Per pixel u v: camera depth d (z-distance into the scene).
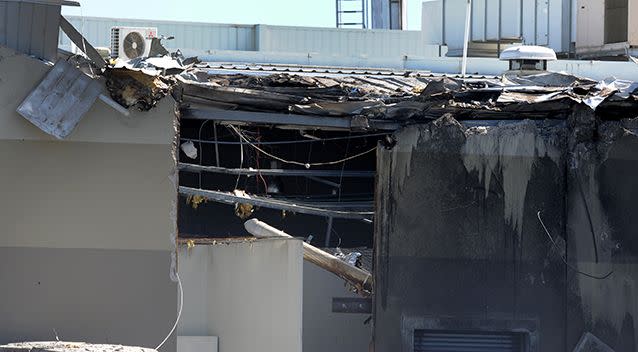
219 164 45.78
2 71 36.84
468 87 41.47
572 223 40.03
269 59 68.94
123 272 37.69
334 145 45.66
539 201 40.09
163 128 37.81
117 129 37.66
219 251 50.06
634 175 38.84
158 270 37.78
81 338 37.47
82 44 37.25
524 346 40.25
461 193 40.00
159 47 48.97
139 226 37.75
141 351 33.38
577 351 39.72
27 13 36.97
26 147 37.25
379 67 67.94
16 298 37.31
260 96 38.53
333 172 44.09
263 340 44.50
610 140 39.31
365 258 50.19
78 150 37.53
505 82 46.66
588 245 39.78
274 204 43.28
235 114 39.00
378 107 39.38
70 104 36.84
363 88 43.59
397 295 40.19
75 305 37.50
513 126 40.12
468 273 40.00
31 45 37.09
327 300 46.53
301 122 39.38
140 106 37.59
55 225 37.44
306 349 45.94
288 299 41.72
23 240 37.31
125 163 37.69
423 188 40.09
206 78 41.09
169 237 37.81
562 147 40.19
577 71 66.44
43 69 36.97
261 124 40.12
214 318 50.53
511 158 40.06
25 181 37.28
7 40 36.91
